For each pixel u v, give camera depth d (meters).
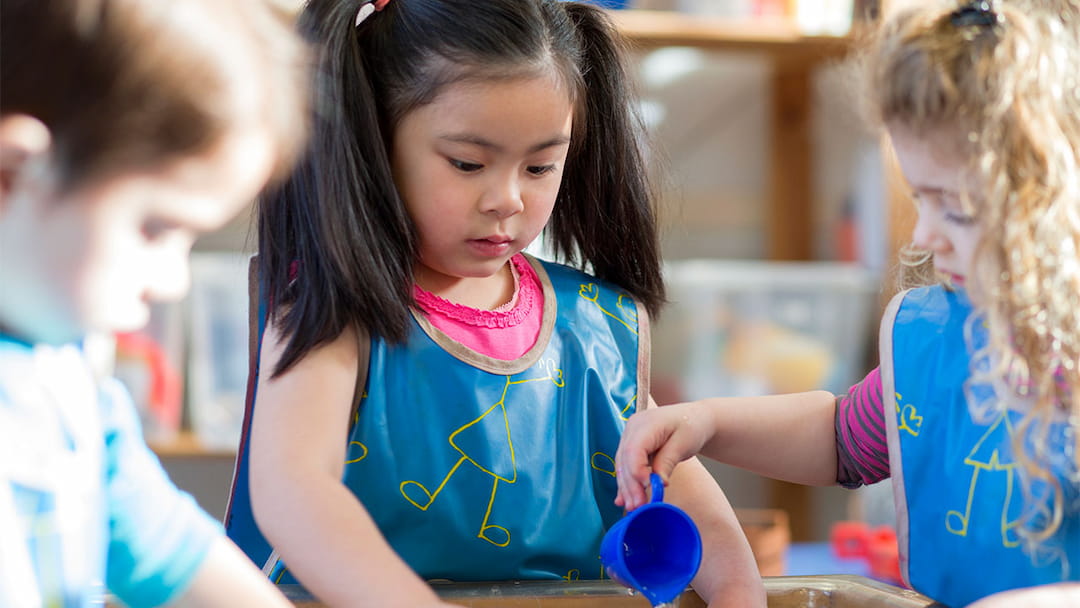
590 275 1.12
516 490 0.98
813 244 2.31
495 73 0.89
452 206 0.92
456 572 0.97
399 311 0.94
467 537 0.97
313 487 0.84
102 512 0.67
